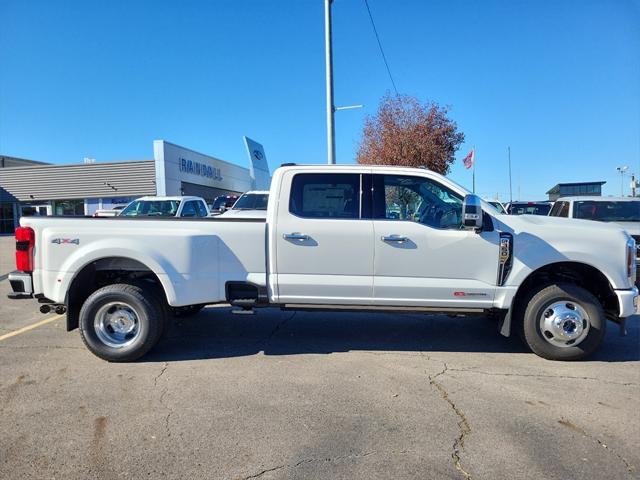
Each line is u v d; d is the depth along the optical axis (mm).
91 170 32938
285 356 5426
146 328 5129
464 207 4777
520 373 4902
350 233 5250
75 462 3234
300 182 5387
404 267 5246
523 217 5547
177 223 5285
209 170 38562
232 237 5312
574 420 3859
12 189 34531
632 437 3586
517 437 3582
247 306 5379
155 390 4438
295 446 3445
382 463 3229
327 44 15555
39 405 4109
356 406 4109
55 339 6039
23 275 5273
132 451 3375
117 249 5102
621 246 5152
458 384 4605
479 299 5254
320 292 5336
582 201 11406
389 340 6070
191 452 3361
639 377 4805
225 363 5180
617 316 5281
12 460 3258
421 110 24438
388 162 24016
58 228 5215
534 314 5223
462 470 3148
